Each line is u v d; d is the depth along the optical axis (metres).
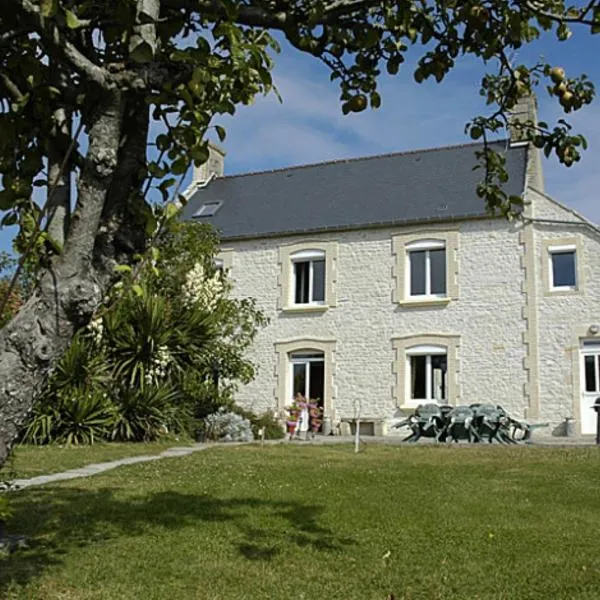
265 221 22.31
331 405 20.23
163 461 10.56
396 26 4.01
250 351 21.39
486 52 4.21
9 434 2.69
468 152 21.91
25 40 3.14
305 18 3.78
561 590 4.45
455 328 19.14
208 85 3.14
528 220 18.73
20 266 2.71
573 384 17.81
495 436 15.50
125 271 3.00
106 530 5.76
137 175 3.07
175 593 4.32
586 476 8.84
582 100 3.84
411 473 9.09
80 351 13.85
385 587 4.50
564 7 4.07
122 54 3.35
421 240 19.89
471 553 5.23
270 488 7.79
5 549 5.06
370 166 23.25
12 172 3.19
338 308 20.61
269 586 4.48
